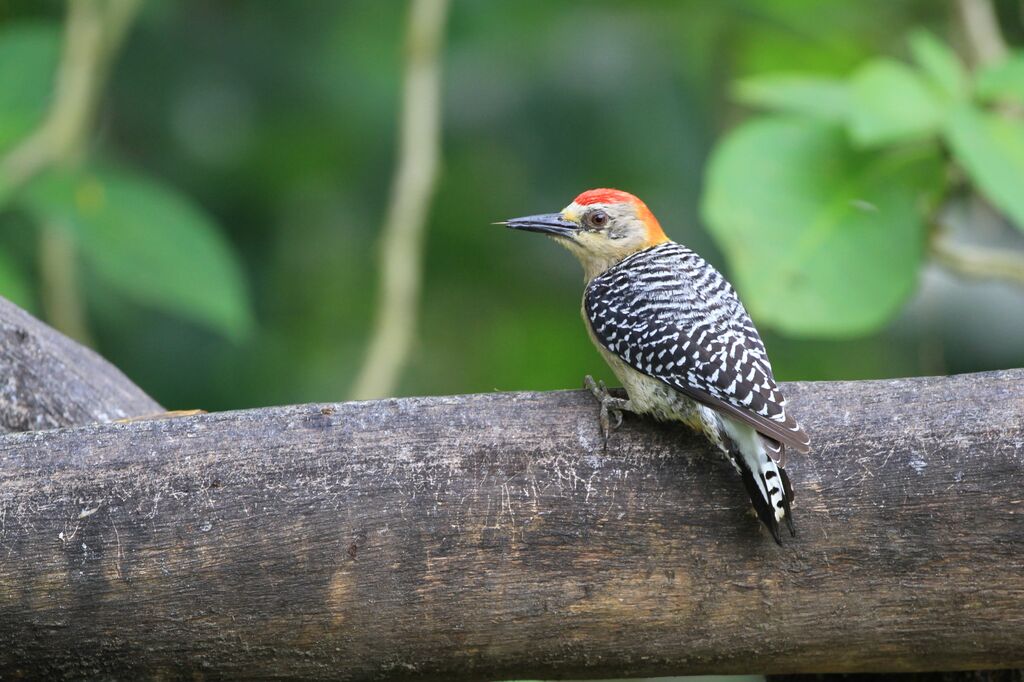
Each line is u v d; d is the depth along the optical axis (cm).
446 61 1523
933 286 1567
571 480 760
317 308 1560
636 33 1525
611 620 752
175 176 1481
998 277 1231
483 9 1529
